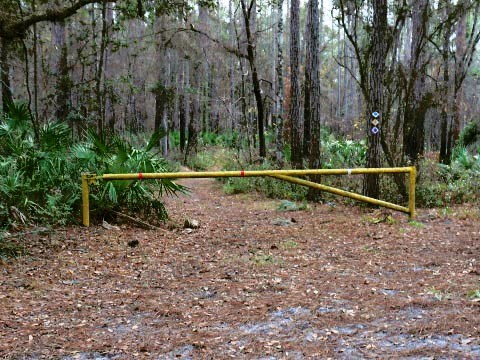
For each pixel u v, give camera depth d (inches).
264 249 271.1
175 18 778.8
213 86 1213.1
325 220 360.5
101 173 331.9
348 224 340.2
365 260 242.1
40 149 326.0
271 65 1183.6
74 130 594.2
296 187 523.8
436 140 934.4
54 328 157.9
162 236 308.0
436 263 232.4
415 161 482.3
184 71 1264.8
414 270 221.5
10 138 327.0
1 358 134.8
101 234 301.0
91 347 142.9
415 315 162.1
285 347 140.1
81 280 213.8
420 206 418.3
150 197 347.3
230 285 204.1
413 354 131.6
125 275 221.8
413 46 552.1
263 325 158.4
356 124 820.6
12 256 247.0
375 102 403.5
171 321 164.2
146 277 218.4
